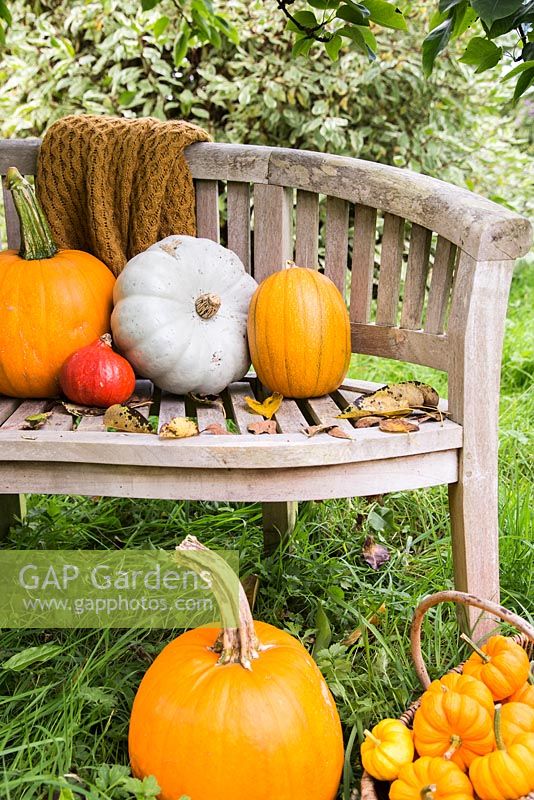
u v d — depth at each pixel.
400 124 3.94
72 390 1.66
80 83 3.74
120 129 1.94
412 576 1.99
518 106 5.09
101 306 1.77
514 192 4.39
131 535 2.12
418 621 1.42
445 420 1.57
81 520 2.22
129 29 3.62
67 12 3.85
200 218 2.01
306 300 1.67
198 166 1.97
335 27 3.58
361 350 1.88
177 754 1.24
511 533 2.06
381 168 1.79
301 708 1.27
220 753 1.22
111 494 1.49
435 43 1.61
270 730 1.23
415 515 2.28
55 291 1.70
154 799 1.22
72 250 1.86
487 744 1.27
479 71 1.69
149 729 1.27
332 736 1.31
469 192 1.67
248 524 2.22
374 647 1.66
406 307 1.78
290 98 3.71
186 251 1.78
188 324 1.73
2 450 1.45
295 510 2.15
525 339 3.46
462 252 1.54
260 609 1.85
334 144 3.88
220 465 1.43
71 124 1.93
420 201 1.69
